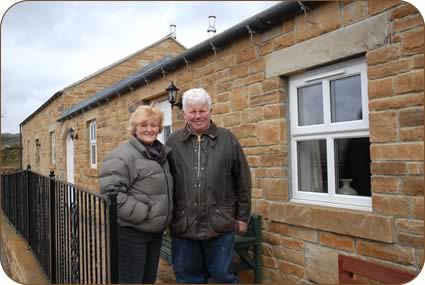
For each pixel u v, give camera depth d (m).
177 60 4.58
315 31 2.97
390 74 2.45
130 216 2.37
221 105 4.03
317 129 3.13
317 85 3.18
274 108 3.37
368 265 2.50
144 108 2.59
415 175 2.32
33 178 4.99
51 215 3.83
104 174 2.40
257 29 3.46
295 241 3.20
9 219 7.32
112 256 2.11
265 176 3.49
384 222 2.46
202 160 2.61
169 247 3.99
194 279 2.76
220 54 4.03
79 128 9.38
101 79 11.30
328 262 2.90
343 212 2.74
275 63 3.35
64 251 3.46
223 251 2.66
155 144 2.62
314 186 3.23
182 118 4.80
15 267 4.84
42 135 13.43
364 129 2.75
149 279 2.64
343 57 2.76
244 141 3.73
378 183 2.54
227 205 2.66
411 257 2.34
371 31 2.56
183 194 2.62
